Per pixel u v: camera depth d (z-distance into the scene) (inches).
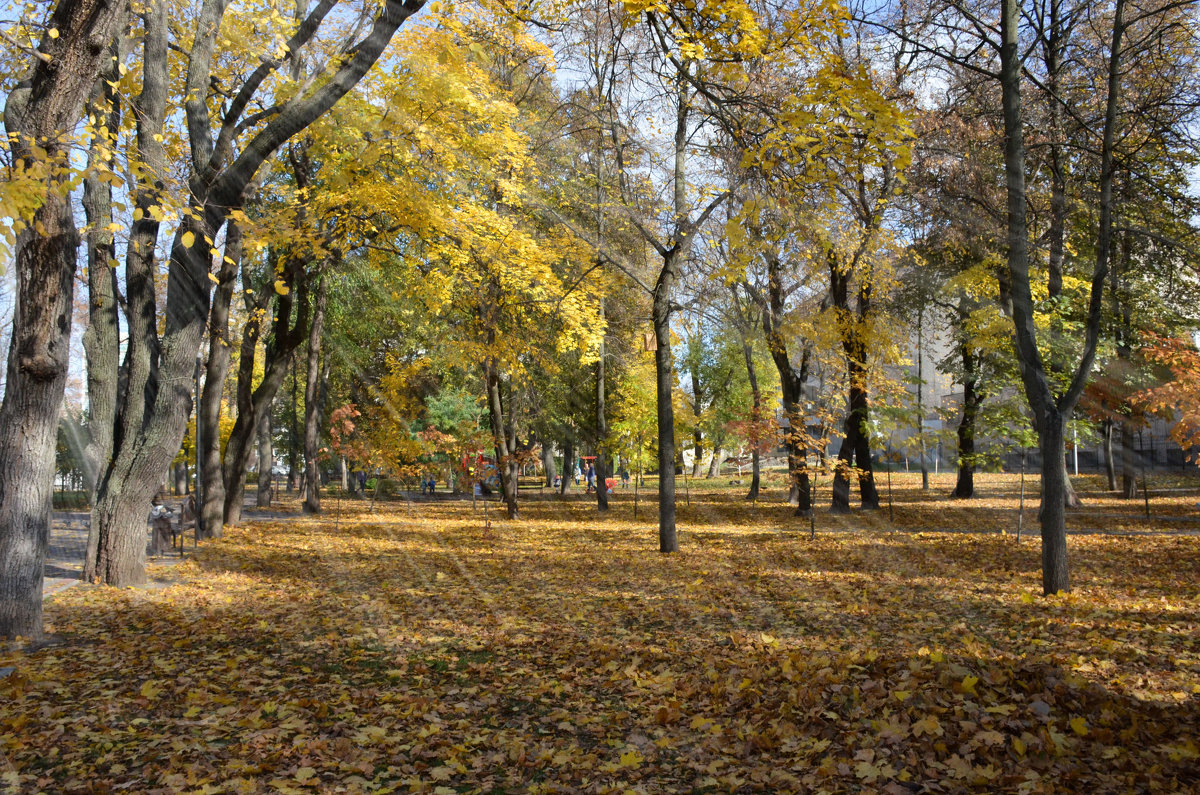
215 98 417.4
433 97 389.4
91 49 215.0
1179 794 110.2
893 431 585.6
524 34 397.7
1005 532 512.4
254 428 680.4
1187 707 153.2
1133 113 349.7
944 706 147.7
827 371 563.5
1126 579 323.9
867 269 467.2
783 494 959.0
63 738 149.4
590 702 178.7
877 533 539.5
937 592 312.7
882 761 127.0
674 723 161.2
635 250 530.0
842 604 292.4
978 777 117.3
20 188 171.9
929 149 389.1
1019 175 313.0
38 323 245.9
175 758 137.0
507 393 789.9
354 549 503.8
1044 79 394.3
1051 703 148.0
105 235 394.6
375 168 395.5
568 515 784.3
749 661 205.8
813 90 215.9
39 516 249.4
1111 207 332.2
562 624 269.6
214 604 310.8
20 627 242.2
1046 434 306.0
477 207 432.1
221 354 580.4
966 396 575.2
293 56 394.9
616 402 799.7
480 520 731.4
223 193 313.1
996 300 449.4
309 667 209.9
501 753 145.3
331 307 679.7
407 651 229.6
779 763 134.3
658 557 451.5
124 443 367.2
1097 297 306.3
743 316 526.9
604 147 480.1
